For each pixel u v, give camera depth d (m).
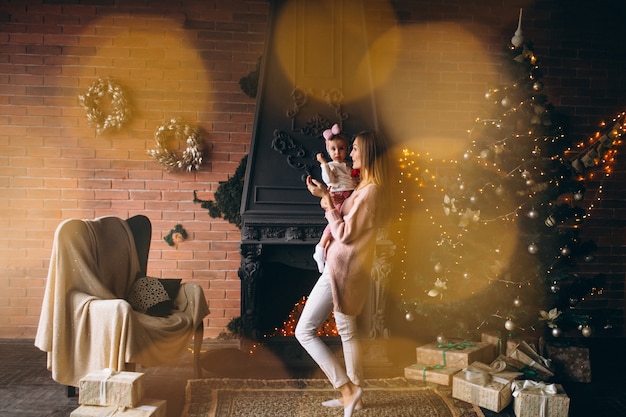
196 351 3.95
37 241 4.86
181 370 4.21
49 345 3.39
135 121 4.91
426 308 4.28
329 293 3.17
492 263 4.13
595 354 4.83
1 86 4.80
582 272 5.30
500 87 4.31
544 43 5.23
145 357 3.32
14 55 4.79
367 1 5.06
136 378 3.02
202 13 4.91
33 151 4.84
